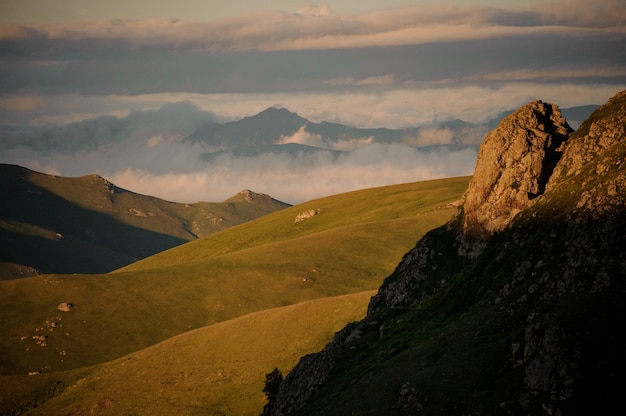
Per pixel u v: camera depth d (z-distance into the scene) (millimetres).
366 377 82812
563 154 96062
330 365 99125
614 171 77250
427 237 112312
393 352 86750
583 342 62281
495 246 90062
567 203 79625
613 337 62344
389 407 70938
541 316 67812
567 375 60656
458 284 91875
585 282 69375
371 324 104750
